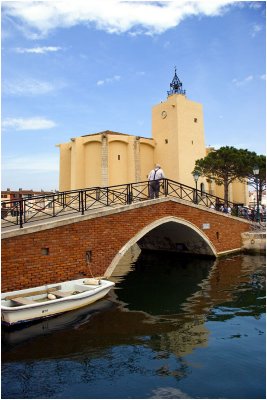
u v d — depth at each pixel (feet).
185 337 22.71
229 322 25.64
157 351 20.49
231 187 110.83
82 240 32.09
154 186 45.65
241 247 58.85
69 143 101.35
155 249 66.74
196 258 56.13
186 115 99.40
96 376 17.62
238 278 40.70
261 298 32.09
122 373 17.88
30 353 20.17
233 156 73.61
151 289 36.45
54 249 29.71
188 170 97.55
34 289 27.25
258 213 66.74
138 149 95.30
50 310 25.89
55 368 18.44
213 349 20.72
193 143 100.32
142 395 15.85
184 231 53.06
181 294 34.17
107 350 20.63
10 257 26.76
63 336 22.66
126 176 94.38
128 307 29.50
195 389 16.25
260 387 16.37
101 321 25.75
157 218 41.88
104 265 34.01
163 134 100.83
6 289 26.43
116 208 35.88
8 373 17.92
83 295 27.86
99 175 91.86
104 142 89.86
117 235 35.81
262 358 19.48
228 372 17.84
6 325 24.03
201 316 27.12
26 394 16.08
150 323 25.38
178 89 100.22
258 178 75.46
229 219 56.85
